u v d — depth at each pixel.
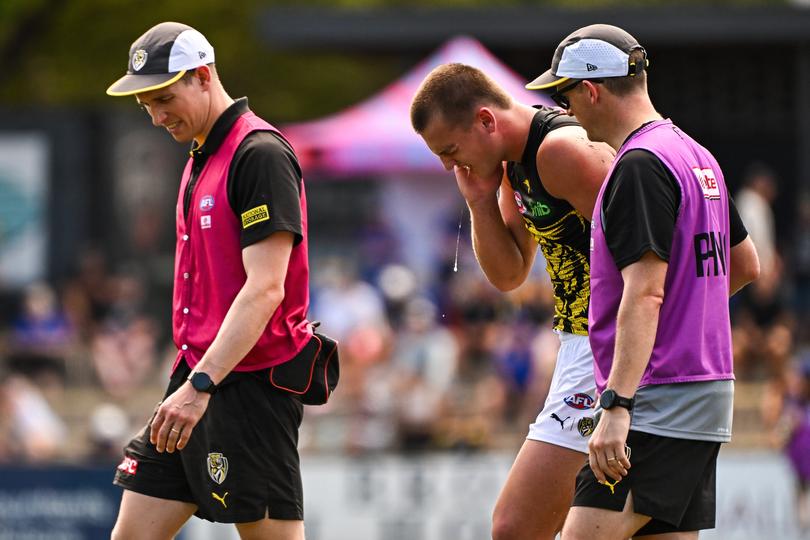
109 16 92.25
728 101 59.38
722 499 37.94
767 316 50.38
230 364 15.13
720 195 14.57
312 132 54.81
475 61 52.28
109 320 56.22
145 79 15.50
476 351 49.03
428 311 48.59
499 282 17.81
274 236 15.40
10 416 45.25
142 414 49.44
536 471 16.75
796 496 37.78
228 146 15.80
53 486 38.22
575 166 15.40
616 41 14.41
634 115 14.45
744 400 46.53
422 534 38.03
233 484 15.86
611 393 13.71
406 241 56.03
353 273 53.97
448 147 16.05
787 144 59.09
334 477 38.38
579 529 14.45
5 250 60.75
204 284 15.99
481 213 17.27
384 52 61.44
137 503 16.22
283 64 99.50
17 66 89.81
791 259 56.56
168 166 61.50
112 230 61.03
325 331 47.53
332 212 59.59
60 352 52.59
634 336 13.67
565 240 16.28
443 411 44.03
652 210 13.82
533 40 57.81
